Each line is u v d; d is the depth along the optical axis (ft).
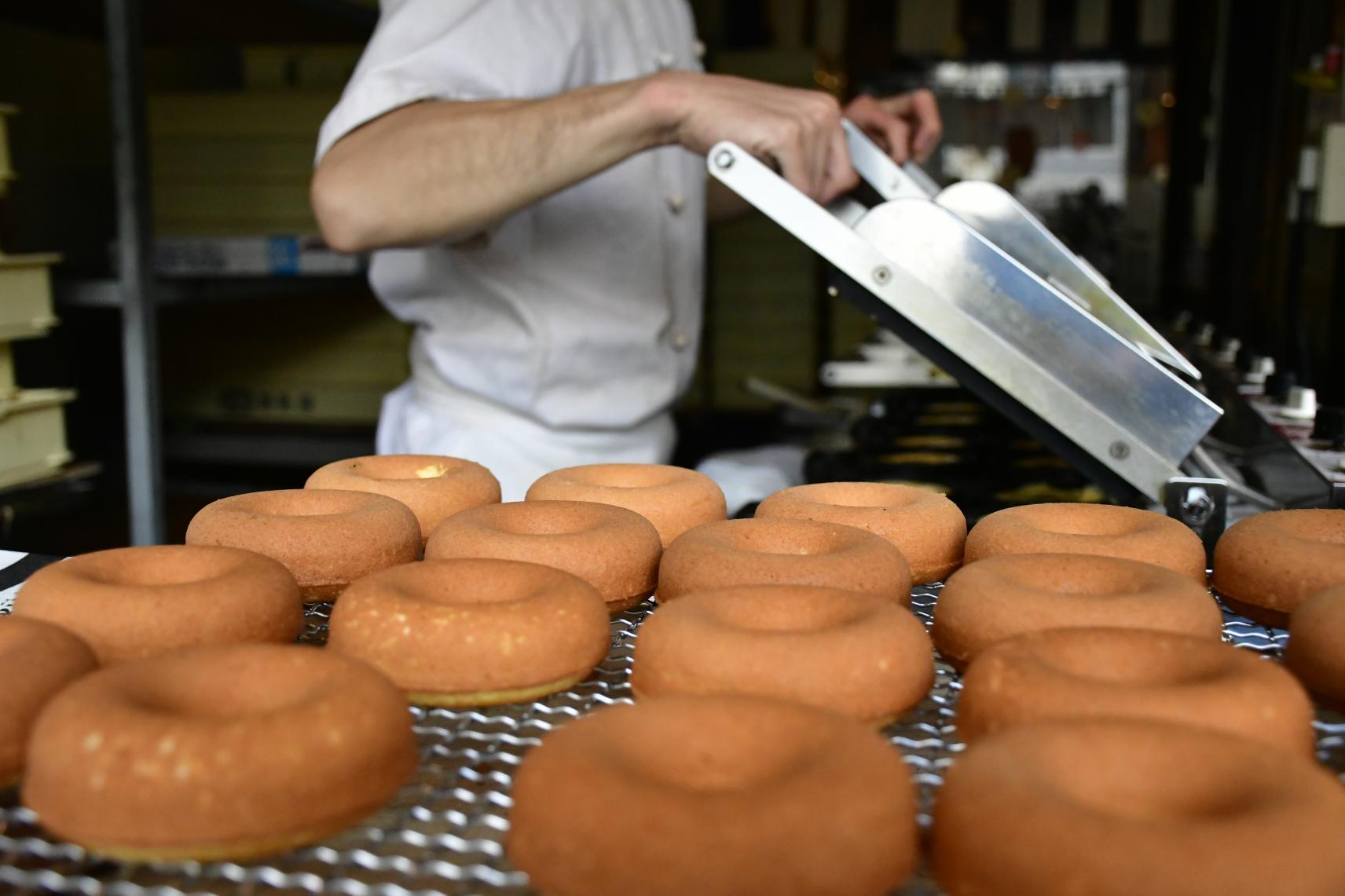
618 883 1.52
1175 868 1.42
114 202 9.67
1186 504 3.01
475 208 4.12
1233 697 1.87
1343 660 2.12
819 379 8.84
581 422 5.06
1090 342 3.09
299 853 1.72
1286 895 1.40
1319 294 4.76
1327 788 1.57
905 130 4.75
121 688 1.85
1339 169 4.35
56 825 1.70
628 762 1.69
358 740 1.79
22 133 8.69
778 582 2.48
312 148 7.72
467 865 1.65
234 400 9.11
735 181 3.17
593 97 4.01
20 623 2.13
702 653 2.09
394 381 8.87
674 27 5.56
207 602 2.28
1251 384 4.22
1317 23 4.91
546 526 2.87
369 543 2.73
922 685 2.18
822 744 1.72
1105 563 2.53
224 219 7.90
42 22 7.72
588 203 4.95
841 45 11.70
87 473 5.17
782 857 1.50
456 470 3.34
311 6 6.82
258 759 1.70
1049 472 4.45
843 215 4.09
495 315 4.98
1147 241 11.72
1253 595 2.60
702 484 3.19
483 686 2.21
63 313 9.06
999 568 2.52
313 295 8.85
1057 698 1.90
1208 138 6.83
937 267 3.20
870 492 3.23
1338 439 3.30
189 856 1.67
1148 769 1.67
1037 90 12.05
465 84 4.46
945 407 5.91
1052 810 1.52
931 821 1.72
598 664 2.38
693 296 5.51
